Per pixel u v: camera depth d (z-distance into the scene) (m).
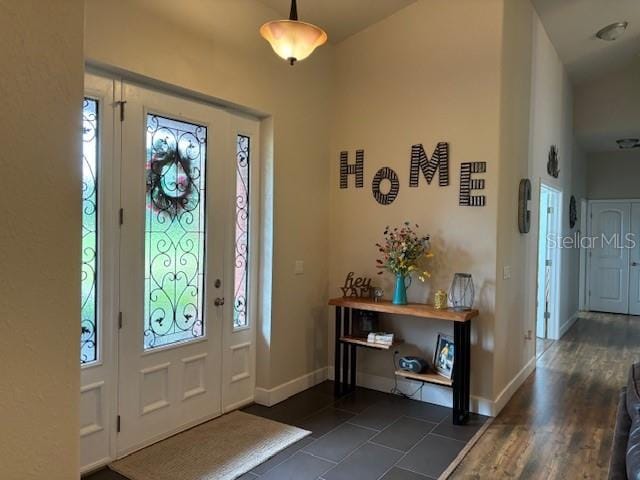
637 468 1.33
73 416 0.66
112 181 2.76
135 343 2.91
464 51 3.70
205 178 3.32
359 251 4.27
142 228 2.93
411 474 2.74
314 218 4.22
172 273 3.13
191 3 3.07
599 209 8.34
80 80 0.66
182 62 3.02
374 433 3.28
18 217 0.60
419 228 3.93
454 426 3.41
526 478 2.70
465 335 3.50
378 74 4.14
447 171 3.78
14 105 0.59
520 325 4.33
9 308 0.59
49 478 0.64
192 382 3.30
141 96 2.89
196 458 2.87
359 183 4.26
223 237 3.48
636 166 8.04
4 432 0.59
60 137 0.64
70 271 0.66
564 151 6.32
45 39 0.62
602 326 7.13
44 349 0.63
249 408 3.70
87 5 2.51
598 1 4.41
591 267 8.41
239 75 3.42
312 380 4.23
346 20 4.02
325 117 4.33
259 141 3.76
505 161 3.74
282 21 2.76
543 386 4.32
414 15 3.93
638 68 6.43
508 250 3.89
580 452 3.02
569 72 6.34
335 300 4.01
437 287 3.83
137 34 2.75
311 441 3.14
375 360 4.19
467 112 3.69
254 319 3.79
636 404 1.83
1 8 0.58
